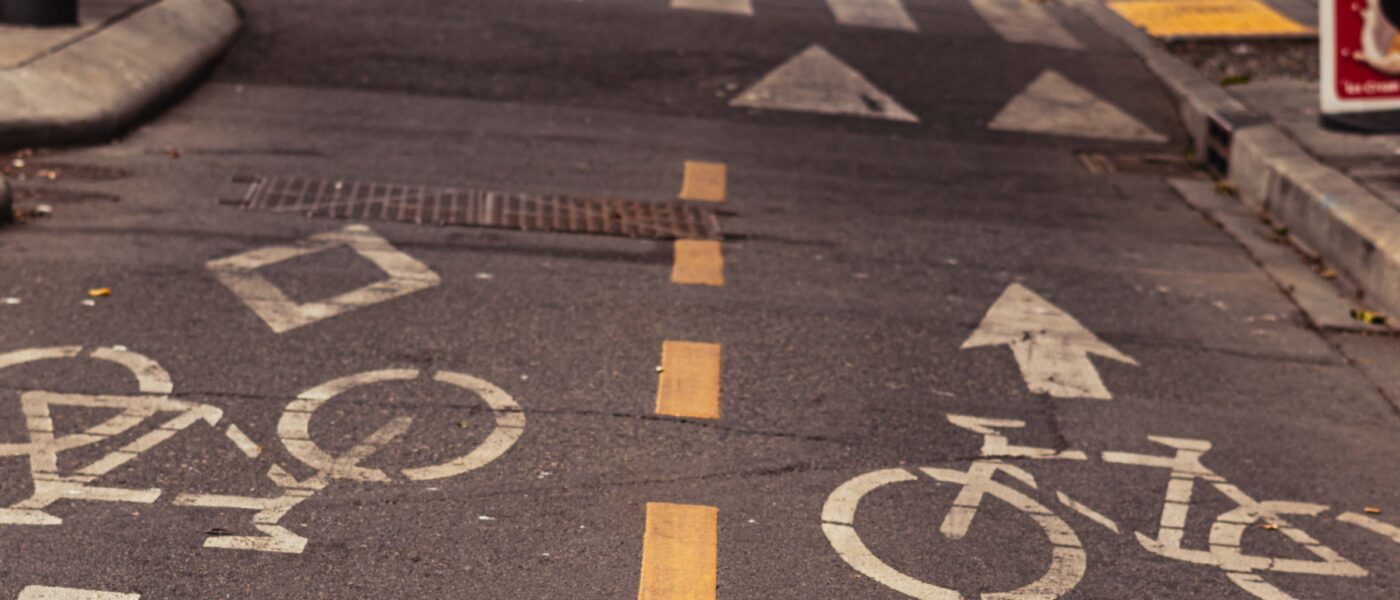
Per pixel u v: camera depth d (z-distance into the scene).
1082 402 6.92
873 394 6.86
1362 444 6.63
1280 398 7.13
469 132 11.44
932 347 7.54
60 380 6.34
